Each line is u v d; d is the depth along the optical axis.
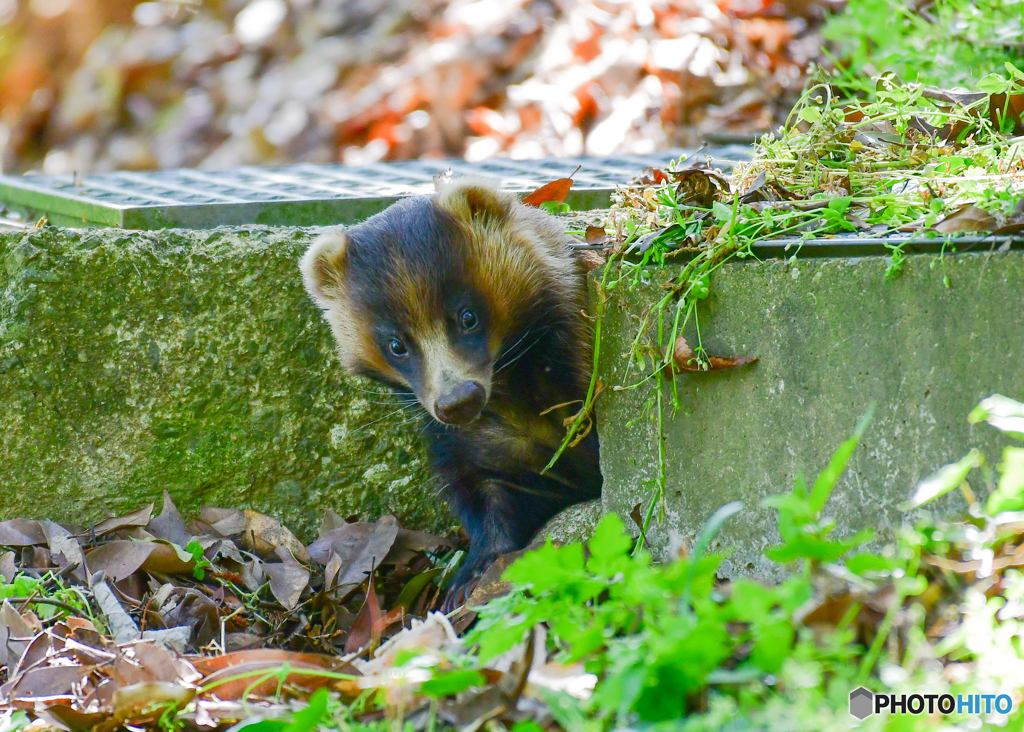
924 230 5.11
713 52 14.16
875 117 7.18
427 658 4.65
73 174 10.68
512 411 7.59
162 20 19.45
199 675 5.04
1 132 19.38
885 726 3.72
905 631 4.23
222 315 7.55
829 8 14.00
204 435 7.65
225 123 17.78
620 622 4.57
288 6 18.72
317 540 7.59
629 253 6.42
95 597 6.31
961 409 4.86
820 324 5.39
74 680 5.16
